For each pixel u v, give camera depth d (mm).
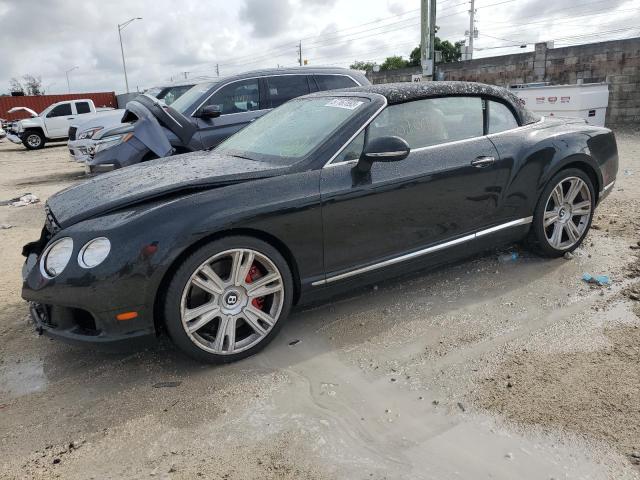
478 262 4477
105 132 9602
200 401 2764
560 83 17375
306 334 3438
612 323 3322
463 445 2344
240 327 3256
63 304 2816
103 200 3119
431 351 3145
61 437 2549
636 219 5477
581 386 2697
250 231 3033
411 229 3582
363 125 3447
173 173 3477
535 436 2367
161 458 2357
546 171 4105
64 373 3145
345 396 2752
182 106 7508
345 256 3371
